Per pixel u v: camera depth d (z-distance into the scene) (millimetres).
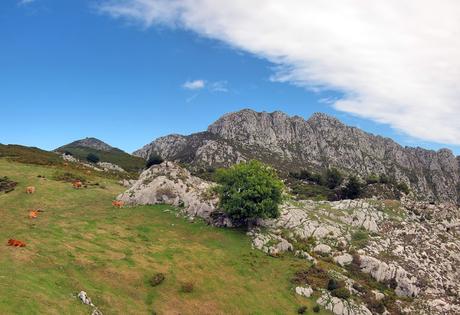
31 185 87438
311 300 58531
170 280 54625
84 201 83375
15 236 57406
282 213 84000
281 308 54688
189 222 76375
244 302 53938
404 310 62438
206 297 53031
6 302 36969
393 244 80750
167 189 86125
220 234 72625
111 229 68250
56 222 67562
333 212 90812
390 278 69438
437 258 78750
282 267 65062
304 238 77562
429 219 92938
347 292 60375
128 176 134250
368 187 137625
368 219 88375
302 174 170375
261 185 75438
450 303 66438
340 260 72125
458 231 90250
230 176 78312
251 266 63594
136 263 56688
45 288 42938
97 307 43938
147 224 73438
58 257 52656
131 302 47594
